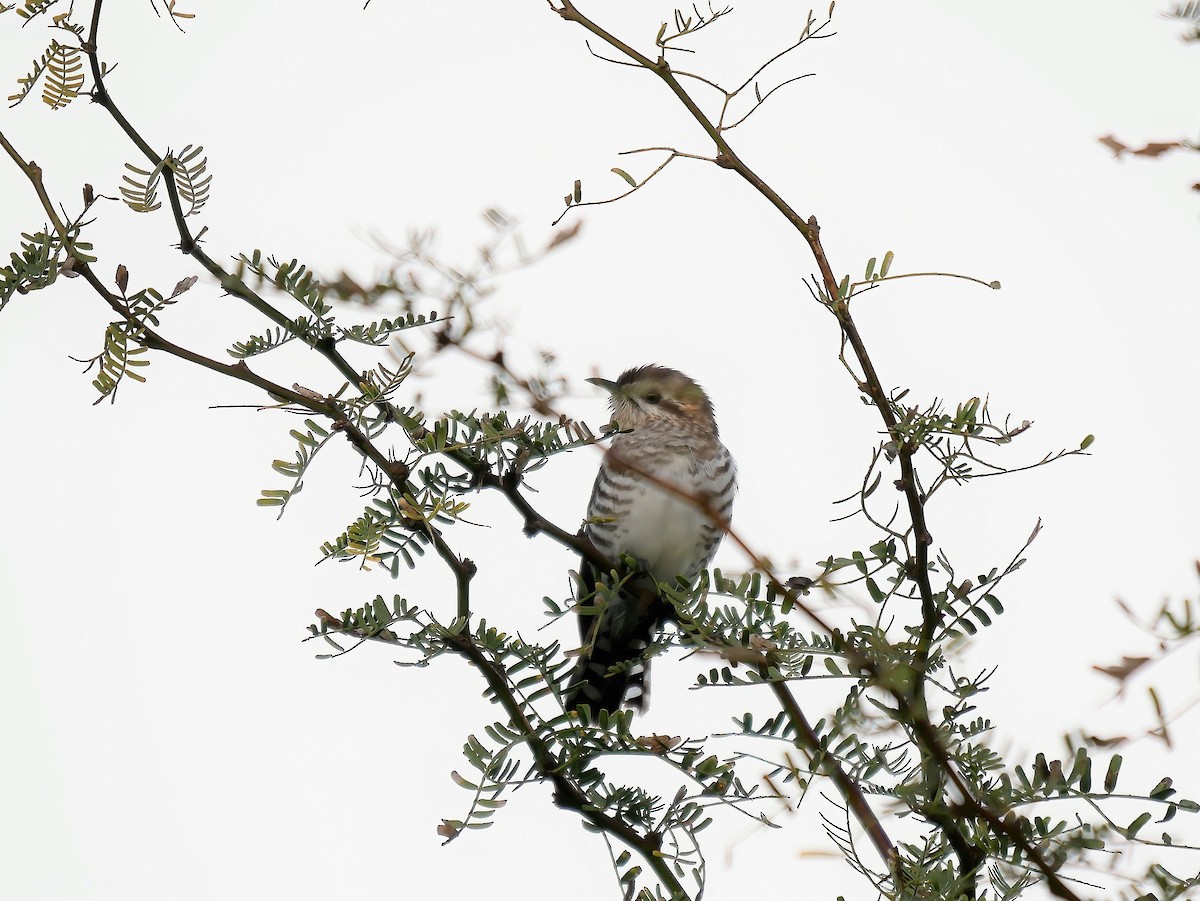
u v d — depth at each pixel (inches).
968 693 256.7
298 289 288.4
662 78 275.7
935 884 246.1
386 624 281.3
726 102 274.2
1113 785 233.8
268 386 287.3
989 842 248.1
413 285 288.5
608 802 282.4
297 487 279.4
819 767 249.9
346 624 281.7
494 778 269.4
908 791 246.7
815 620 248.1
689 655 253.9
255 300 290.5
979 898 253.1
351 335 287.9
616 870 278.7
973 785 250.1
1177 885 226.8
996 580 259.4
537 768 280.7
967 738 254.7
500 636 284.0
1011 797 240.5
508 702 283.6
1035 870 243.8
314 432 281.4
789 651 248.8
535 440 290.0
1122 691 148.6
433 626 281.9
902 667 244.5
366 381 288.8
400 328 288.2
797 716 257.0
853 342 266.1
